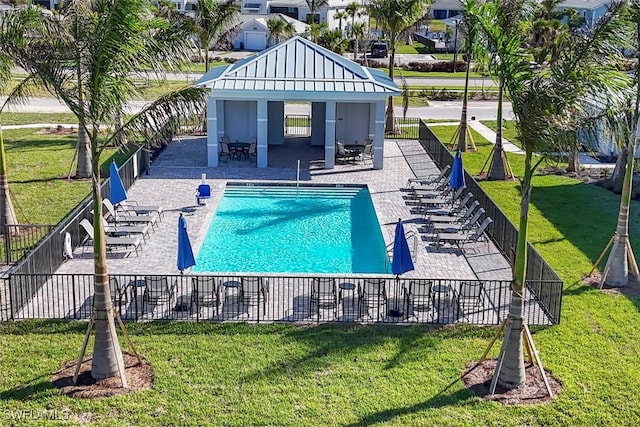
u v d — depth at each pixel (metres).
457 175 25.52
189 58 16.16
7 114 43.88
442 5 104.81
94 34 13.66
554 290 17.72
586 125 14.38
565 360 15.82
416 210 26.33
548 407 14.12
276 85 30.62
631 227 24.84
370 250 23.20
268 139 36.19
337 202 28.22
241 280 17.89
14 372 14.88
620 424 13.64
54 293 18.53
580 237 23.84
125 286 17.73
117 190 22.88
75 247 21.66
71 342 16.16
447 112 47.97
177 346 16.05
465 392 14.55
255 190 29.19
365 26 71.31
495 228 23.06
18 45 14.12
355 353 15.91
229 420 13.45
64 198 26.89
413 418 13.66
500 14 15.70
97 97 13.84
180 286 19.12
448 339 16.69
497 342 16.58
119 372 14.65
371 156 34.00
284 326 17.03
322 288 18.23
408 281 19.58
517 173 31.84
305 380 14.82
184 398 14.10
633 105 19.47
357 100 30.84
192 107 14.97
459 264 21.23
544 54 17.59
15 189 27.88
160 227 24.03
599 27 14.24
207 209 26.06
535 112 13.67
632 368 15.59
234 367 15.24
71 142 36.44
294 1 92.94
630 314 18.19
